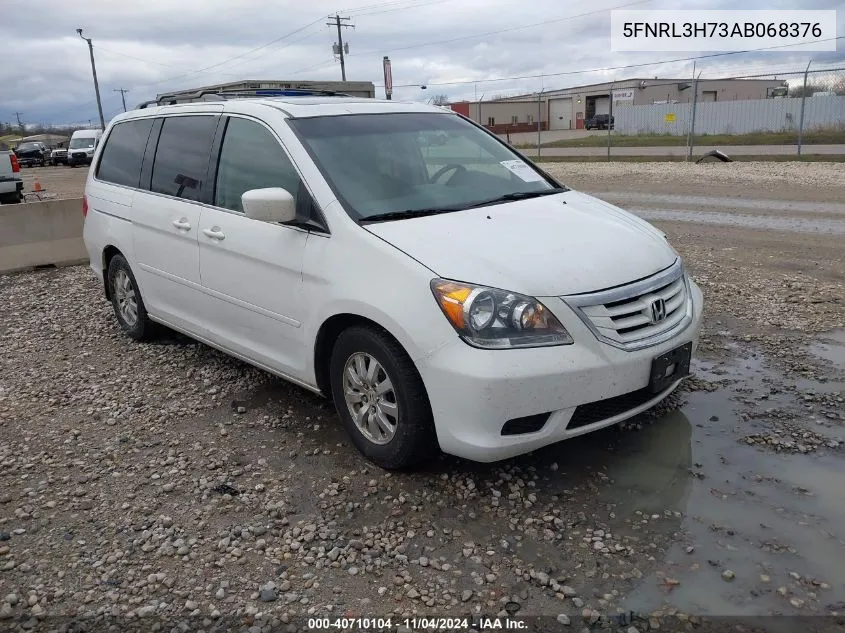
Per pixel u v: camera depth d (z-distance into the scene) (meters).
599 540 3.11
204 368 5.39
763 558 2.94
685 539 3.09
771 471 3.59
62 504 3.59
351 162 4.10
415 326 3.29
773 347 5.21
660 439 3.97
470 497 3.49
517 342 3.19
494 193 4.32
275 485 3.68
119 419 4.55
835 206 11.51
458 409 3.22
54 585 2.98
